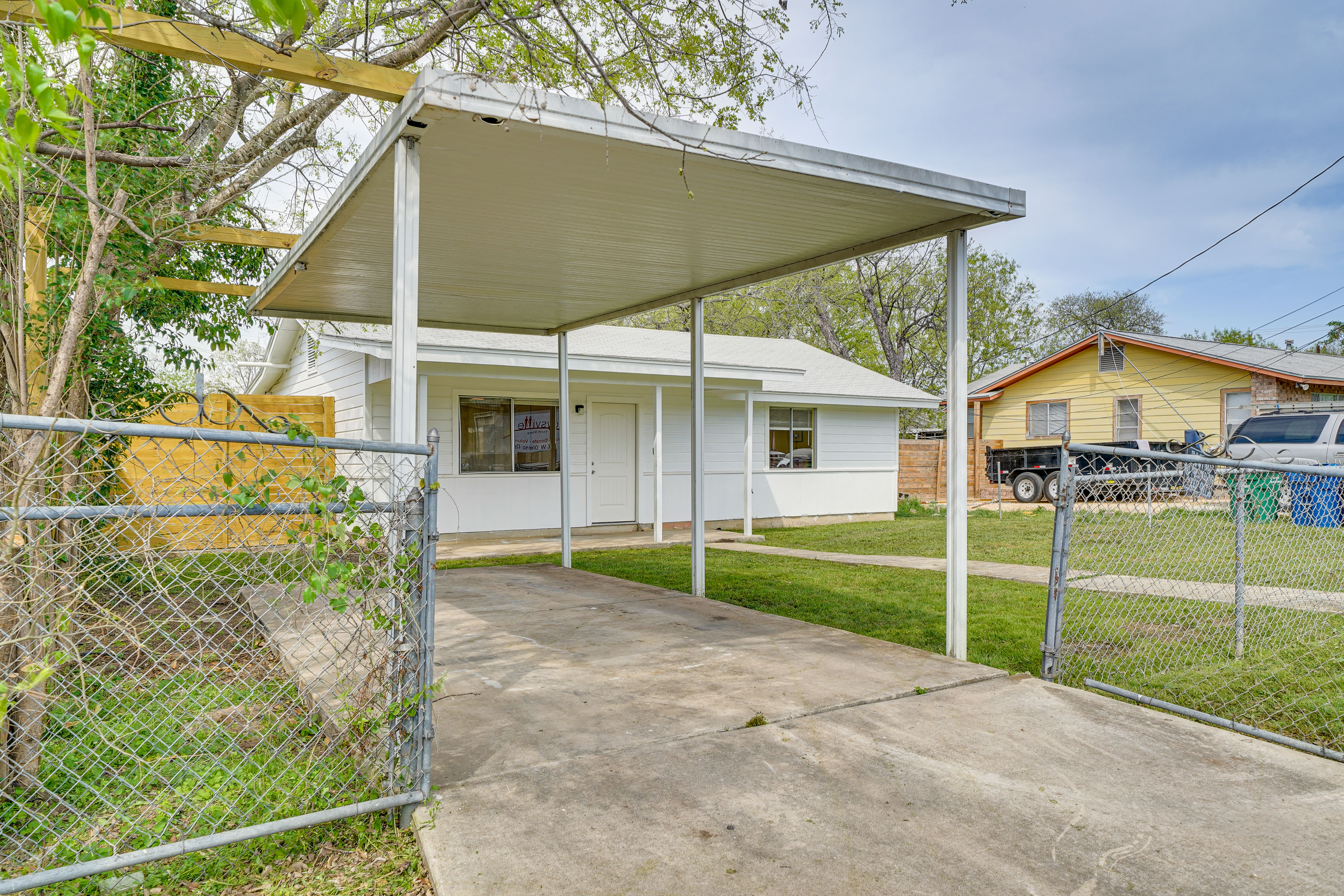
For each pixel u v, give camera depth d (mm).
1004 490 20203
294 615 5555
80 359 5062
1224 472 6180
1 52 1964
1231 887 2229
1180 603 6723
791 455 16109
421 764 2727
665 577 8648
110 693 3236
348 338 10078
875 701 3938
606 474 13945
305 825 2441
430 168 3984
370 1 5840
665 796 2822
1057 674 4336
